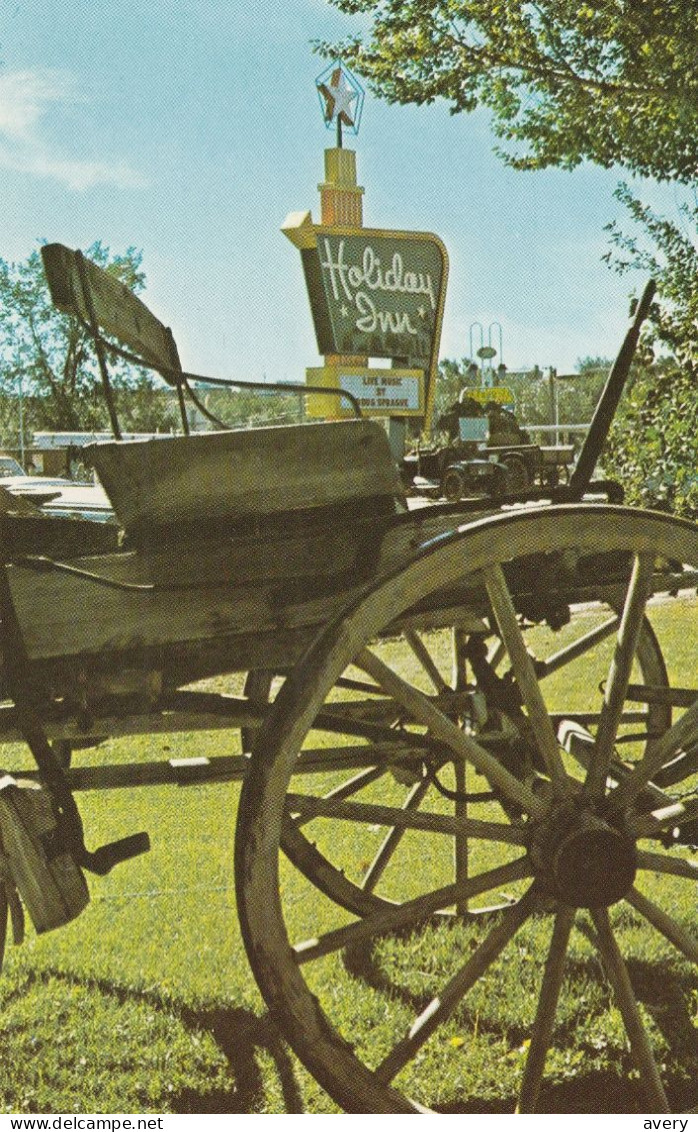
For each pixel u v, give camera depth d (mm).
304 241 19562
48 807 2812
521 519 2863
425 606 3133
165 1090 3473
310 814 2889
